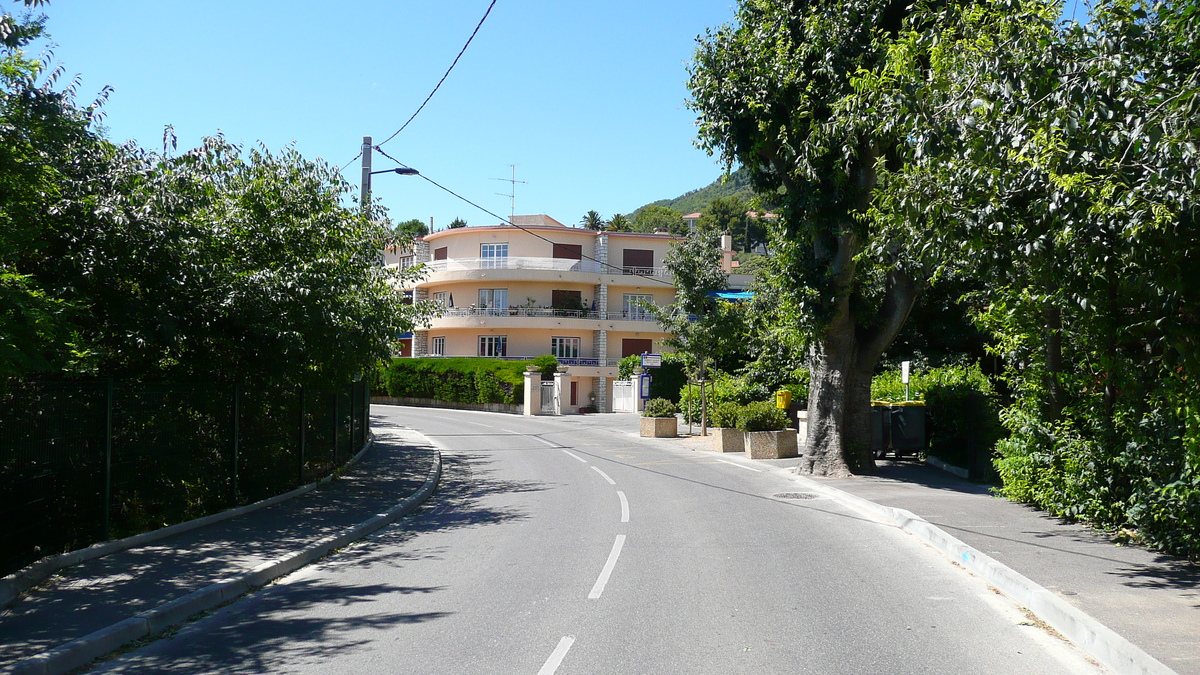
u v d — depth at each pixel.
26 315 6.59
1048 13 8.42
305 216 13.37
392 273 17.61
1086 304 7.50
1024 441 10.89
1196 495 7.71
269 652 5.95
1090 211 6.68
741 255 69.00
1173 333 6.77
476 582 8.04
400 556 9.55
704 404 27.94
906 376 19.91
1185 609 6.34
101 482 9.10
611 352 55.56
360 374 17.94
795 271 15.91
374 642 6.11
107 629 6.20
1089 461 9.72
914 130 9.27
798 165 14.52
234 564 8.50
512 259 55.25
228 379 12.52
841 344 16.38
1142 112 7.05
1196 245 6.37
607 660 5.58
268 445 13.32
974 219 8.04
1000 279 9.20
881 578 8.05
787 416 22.58
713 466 19.06
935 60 9.33
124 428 9.63
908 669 5.39
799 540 10.06
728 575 8.18
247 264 12.15
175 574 8.02
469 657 5.70
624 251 57.28
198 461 11.15
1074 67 7.79
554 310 54.69
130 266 9.89
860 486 14.64
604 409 54.44
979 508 11.69
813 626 6.38
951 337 25.92
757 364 27.72
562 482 16.25
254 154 13.70
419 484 15.58
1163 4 7.28
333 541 10.05
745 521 11.48
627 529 10.88
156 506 10.26
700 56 15.89
